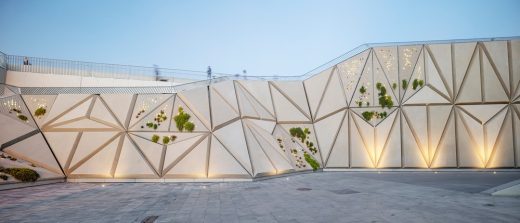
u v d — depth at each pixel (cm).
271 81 3956
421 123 3706
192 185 2291
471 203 1420
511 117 3659
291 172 3066
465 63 3756
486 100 3694
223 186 2220
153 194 1833
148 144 2634
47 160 2477
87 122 2706
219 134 2728
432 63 3788
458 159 3628
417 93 3753
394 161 3653
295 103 3900
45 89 2897
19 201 1585
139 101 2869
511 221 1054
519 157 3591
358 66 3897
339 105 3850
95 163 2519
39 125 2688
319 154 3753
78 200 1614
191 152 2594
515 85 3694
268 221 1104
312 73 4044
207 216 1200
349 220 1104
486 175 3048
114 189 2069
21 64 3441
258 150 2842
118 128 2688
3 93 2822
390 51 3859
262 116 3469
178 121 2744
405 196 1658
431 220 1083
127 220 1139
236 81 3644
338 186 2161
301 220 1112
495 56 3744
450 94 3728
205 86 3066
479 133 3656
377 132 3716
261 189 2039
